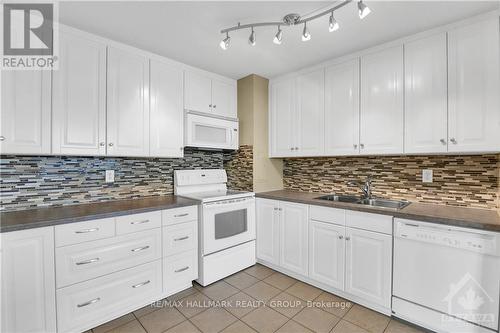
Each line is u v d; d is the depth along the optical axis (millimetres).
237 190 3070
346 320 1864
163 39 2090
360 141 2262
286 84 2855
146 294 2029
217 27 1901
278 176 3199
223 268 2512
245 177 2994
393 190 2398
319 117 2555
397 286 1838
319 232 2285
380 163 2482
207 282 2381
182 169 2891
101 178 2311
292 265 2504
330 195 2705
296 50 2268
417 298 1750
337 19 1767
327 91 2492
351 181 2682
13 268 1456
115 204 2168
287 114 2850
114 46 2104
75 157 2168
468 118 1735
